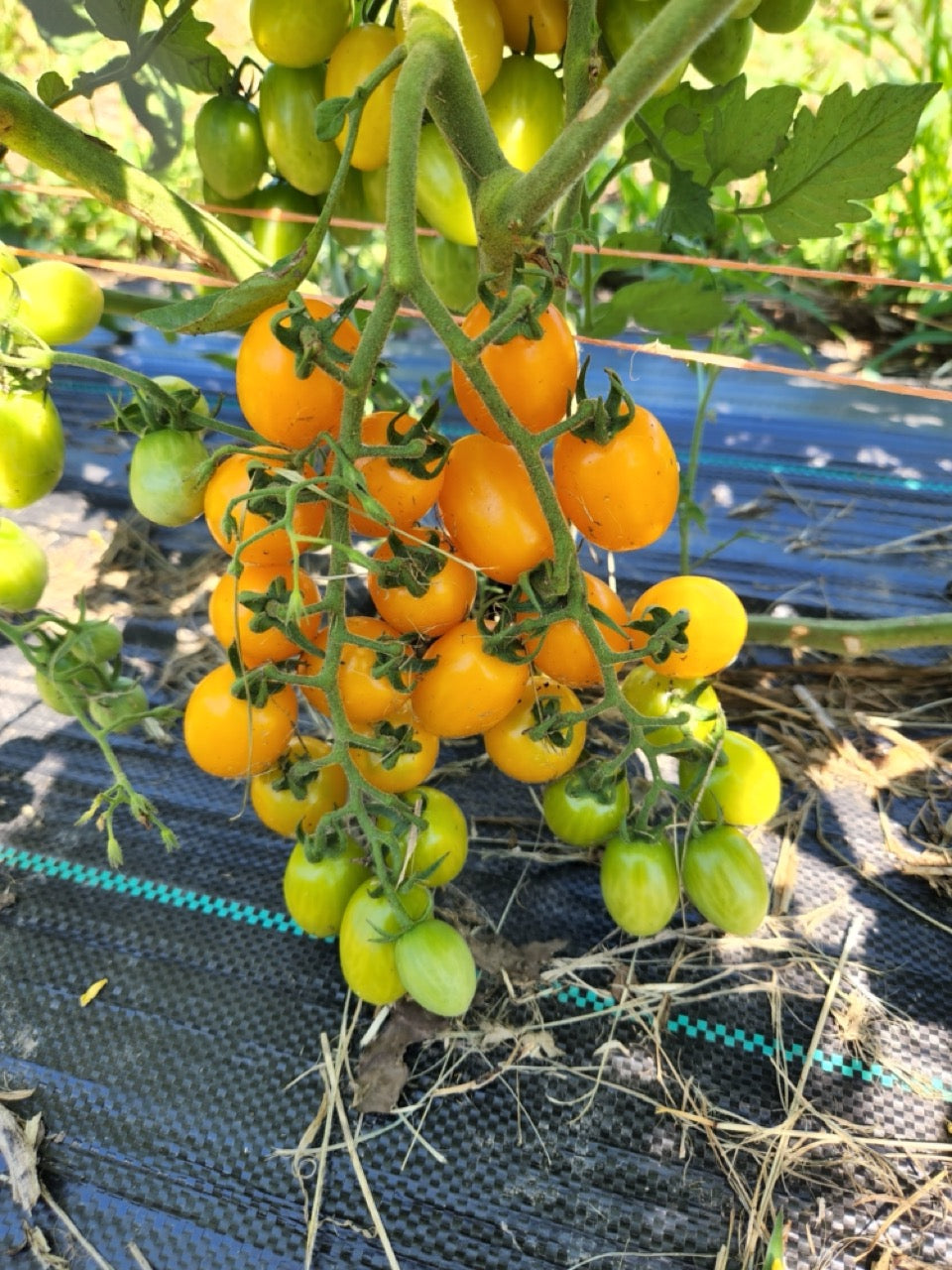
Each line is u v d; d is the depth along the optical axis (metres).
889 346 0.77
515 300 0.19
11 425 0.27
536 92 0.31
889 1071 0.33
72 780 0.41
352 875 0.30
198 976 0.34
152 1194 0.29
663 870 0.29
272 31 0.31
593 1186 0.30
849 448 0.64
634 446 0.23
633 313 0.39
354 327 0.24
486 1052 0.33
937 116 0.84
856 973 0.36
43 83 0.33
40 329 0.29
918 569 0.56
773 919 0.37
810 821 0.41
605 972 0.35
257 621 0.22
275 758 0.28
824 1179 0.30
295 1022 0.33
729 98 0.34
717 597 0.27
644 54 0.19
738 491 0.61
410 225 0.20
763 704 0.46
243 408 0.24
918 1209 0.30
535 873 0.38
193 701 0.27
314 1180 0.30
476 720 0.26
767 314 0.81
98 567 0.52
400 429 0.24
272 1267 0.28
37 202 0.87
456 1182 0.30
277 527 0.21
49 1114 0.31
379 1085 0.32
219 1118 0.31
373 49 0.30
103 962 0.35
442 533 0.26
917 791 0.42
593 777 0.28
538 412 0.24
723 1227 0.29
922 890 0.39
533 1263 0.29
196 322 0.23
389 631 0.27
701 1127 0.31
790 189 0.34
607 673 0.25
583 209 0.39
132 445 0.61
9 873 0.38
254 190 0.39
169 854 0.39
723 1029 0.34
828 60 1.07
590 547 0.57
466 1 0.29
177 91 0.36
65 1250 0.28
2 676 0.46
